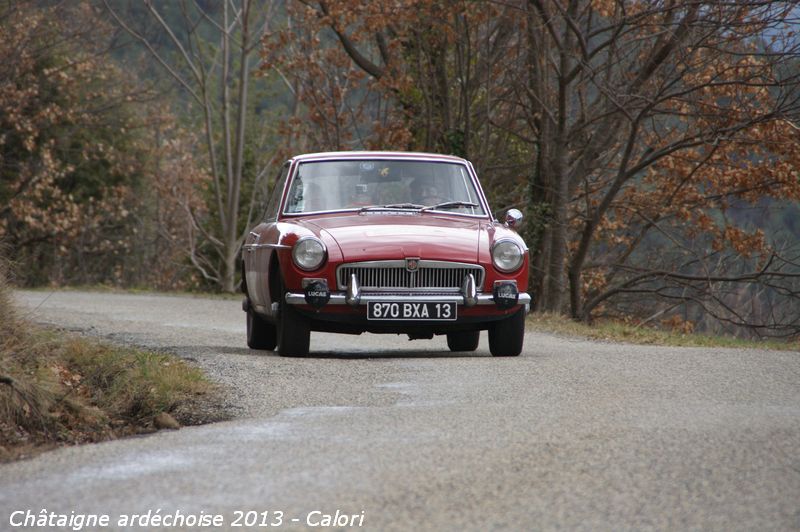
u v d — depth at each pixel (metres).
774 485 13.41
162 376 23.25
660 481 13.62
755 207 83.38
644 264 94.50
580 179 78.81
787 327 74.88
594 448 15.65
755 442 16.05
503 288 29.17
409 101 83.12
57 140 120.44
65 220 114.19
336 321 28.92
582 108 74.94
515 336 29.83
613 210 92.56
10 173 117.31
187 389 23.06
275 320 30.69
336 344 37.91
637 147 86.62
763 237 82.12
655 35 66.81
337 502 12.52
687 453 15.27
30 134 117.50
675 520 11.83
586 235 76.00
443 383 23.45
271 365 27.36
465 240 29.58
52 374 23.61
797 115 64.25
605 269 97.62
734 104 68.25
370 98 93.25
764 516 11.99
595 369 25.69
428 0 73.38
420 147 83.94
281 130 91.75
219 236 136.88
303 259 28.89
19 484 13.97
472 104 86.25
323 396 22.05
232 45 116.31
